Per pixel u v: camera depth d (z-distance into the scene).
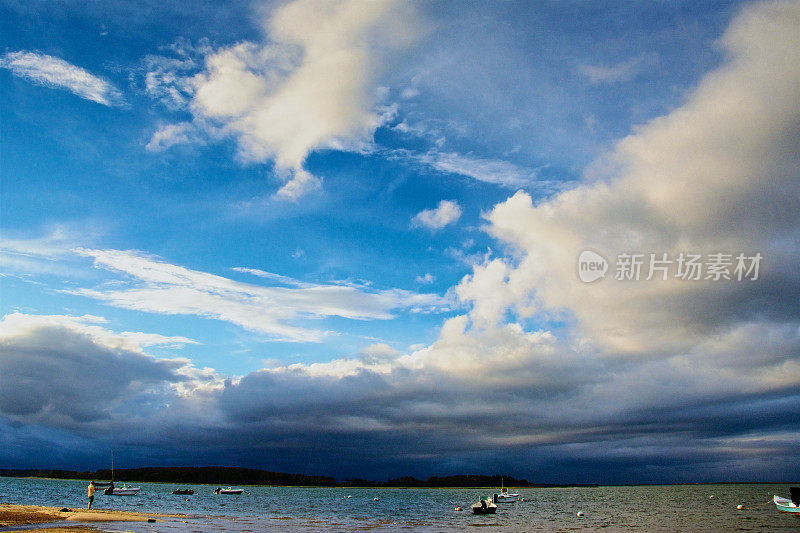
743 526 87.12
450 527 89.00
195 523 81.69
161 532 63.78
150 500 155.38
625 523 97.50
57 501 136.88
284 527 82.50
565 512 134.12
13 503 123.56
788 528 82.94
